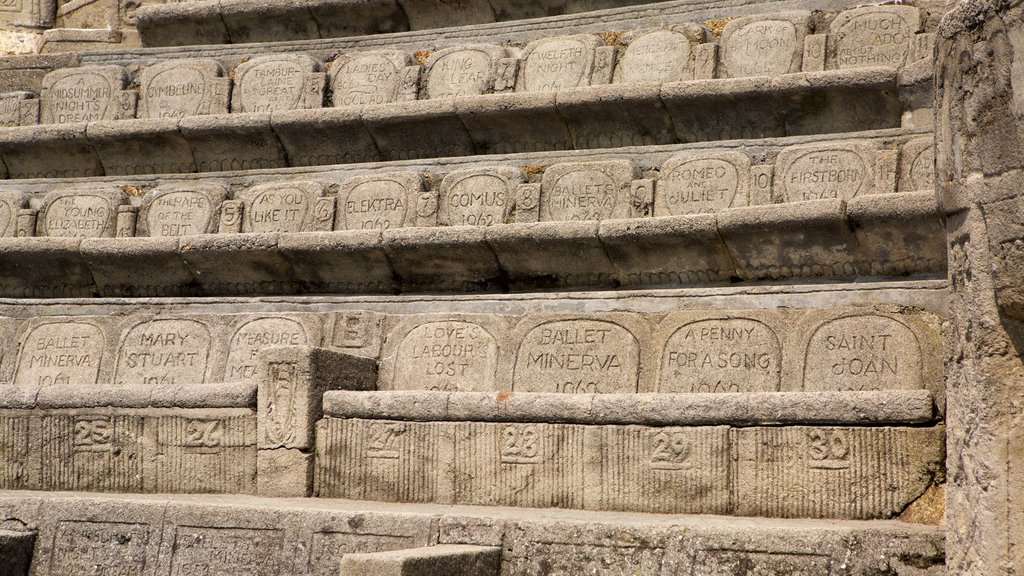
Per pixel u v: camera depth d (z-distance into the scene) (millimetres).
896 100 12094
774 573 7684
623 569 8023
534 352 10953
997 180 6695
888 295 10000
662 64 13805
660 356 10539
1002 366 6754
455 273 12109
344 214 13109
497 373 10992
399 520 8641
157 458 10242
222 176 14016
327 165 14031
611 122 13180
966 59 6957
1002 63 6625
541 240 11562
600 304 11039
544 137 13500
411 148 14008
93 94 15812
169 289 13086
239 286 12867
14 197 14367
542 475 9266
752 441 8750
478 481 9438
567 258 11633
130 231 13812
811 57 13117
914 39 12844
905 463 8391
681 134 12984
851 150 11477
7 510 9609
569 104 13133
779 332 10219
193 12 16484
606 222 11336
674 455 8922
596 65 14078
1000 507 6676
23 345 12625
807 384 9969
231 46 15945
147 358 12195
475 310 11562
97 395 10438
